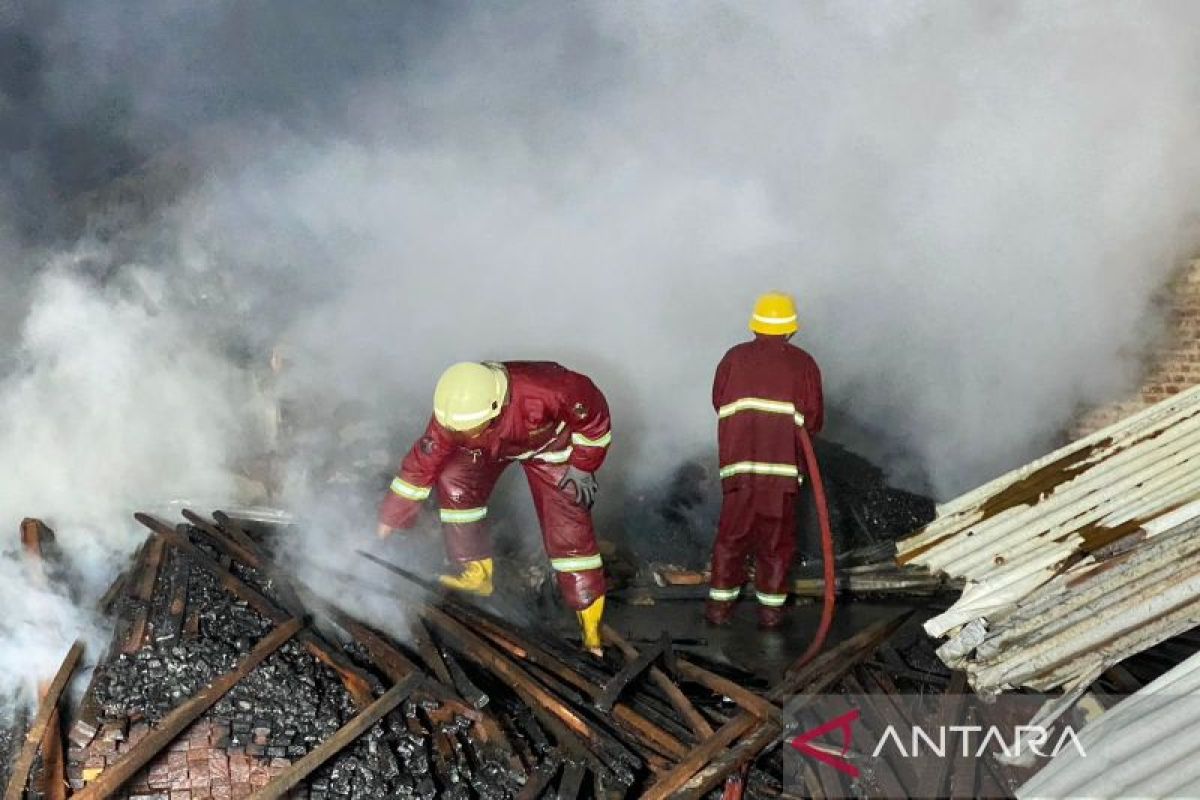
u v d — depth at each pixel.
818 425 5.29
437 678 4.24
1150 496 4.93
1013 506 5.43
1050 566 4.62
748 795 3.90
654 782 3.93
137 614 4.33
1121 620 4.07
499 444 4.56
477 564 5.06
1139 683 4.14
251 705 3.93
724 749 4.05
